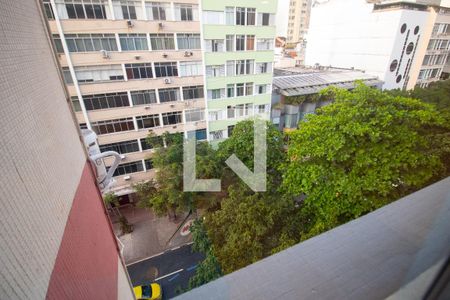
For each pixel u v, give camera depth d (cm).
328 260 138
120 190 1097
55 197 99
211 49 1103
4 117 73
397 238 140
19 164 77
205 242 677
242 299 122
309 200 568
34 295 73
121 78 1005
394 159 487
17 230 71
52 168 101
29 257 74
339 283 123
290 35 4184
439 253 107
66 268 98
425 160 492
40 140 95
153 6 951
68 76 929
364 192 525
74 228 114
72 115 140
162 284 843
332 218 516
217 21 1057
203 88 1155
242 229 570
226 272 546
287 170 629
